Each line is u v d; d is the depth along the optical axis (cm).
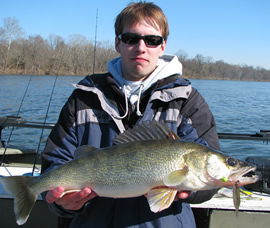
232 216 279
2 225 293
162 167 192
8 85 2275
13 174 344
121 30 230
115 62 262
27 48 3441
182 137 213
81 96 226
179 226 201
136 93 235
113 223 202
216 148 212
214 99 2030
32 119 1067
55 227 294
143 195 207
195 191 195
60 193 184
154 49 222
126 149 197
